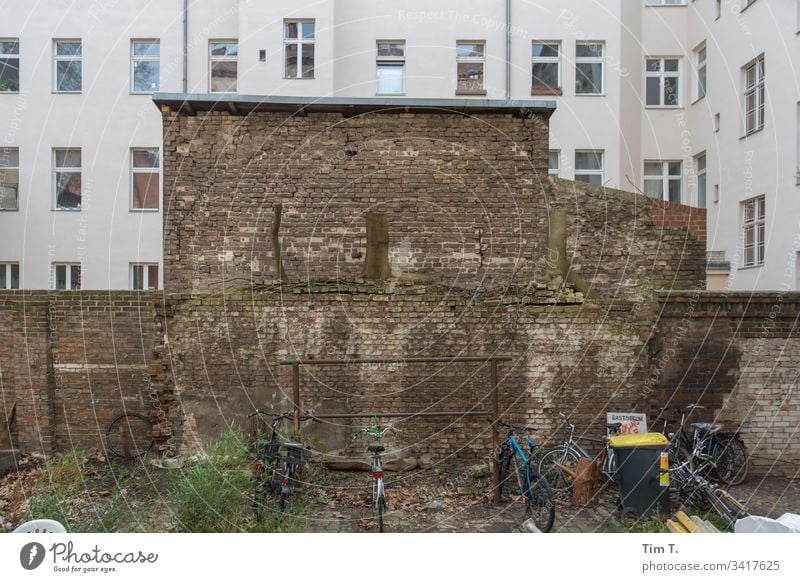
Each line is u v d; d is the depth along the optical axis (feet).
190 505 19.20
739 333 28.09
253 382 28.60
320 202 34.30
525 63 60.54
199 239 33.63
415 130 34.63
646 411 28.14
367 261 30.45
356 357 28.53
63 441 31.37
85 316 31.76
